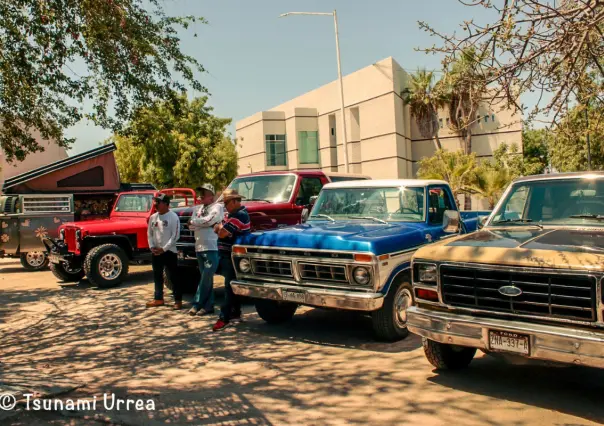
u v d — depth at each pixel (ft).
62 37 24.35
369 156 102.37
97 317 26.18
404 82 101.45
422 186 23.12
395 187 23.76
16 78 25.07
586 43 14.97
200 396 14.89
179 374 16.97
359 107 104.73
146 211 36.86
